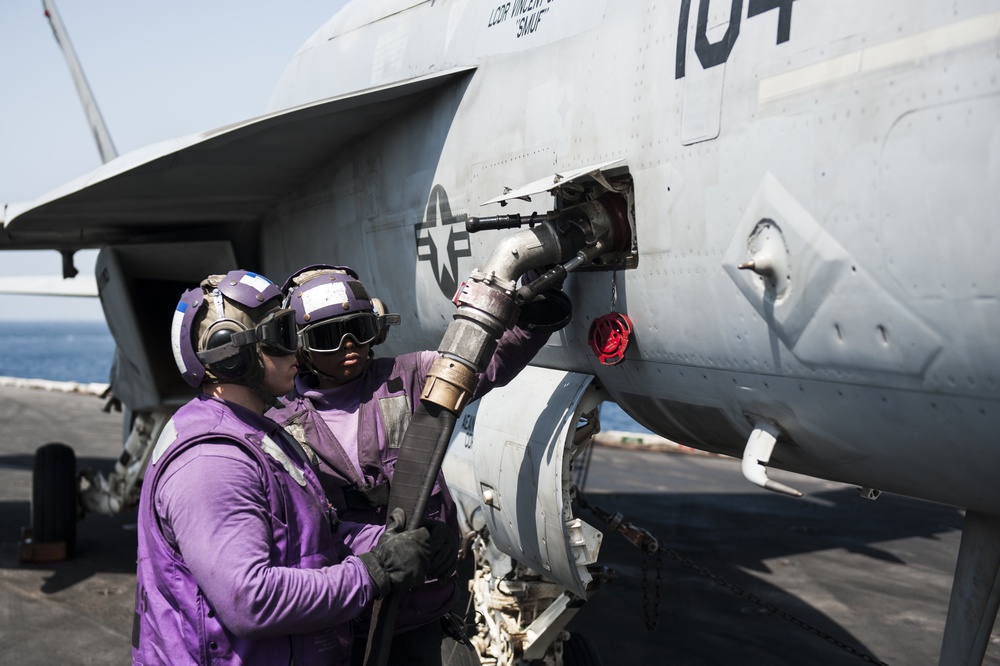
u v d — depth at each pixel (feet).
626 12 9.25
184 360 6.40
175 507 5.79
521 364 9.52
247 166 14.85
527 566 11.09
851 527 28.43
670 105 8.39
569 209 9.14
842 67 6.68
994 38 5.72
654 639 17.75
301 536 6.33
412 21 13.91
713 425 9.43
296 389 8.63
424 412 8.17
